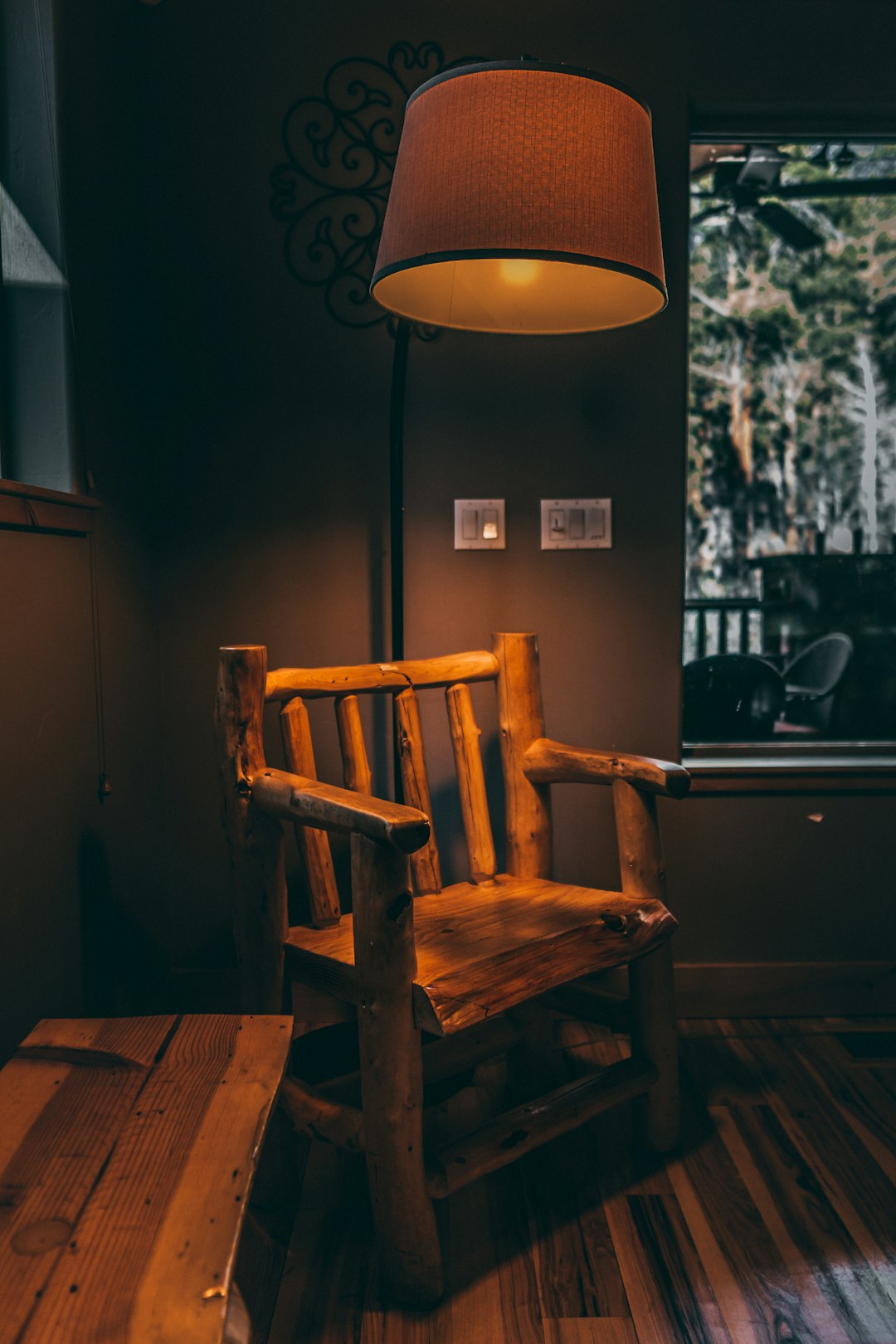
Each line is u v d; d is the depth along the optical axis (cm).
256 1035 93
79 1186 67
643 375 193
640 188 123
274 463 192
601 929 138
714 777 197
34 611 128
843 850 200
